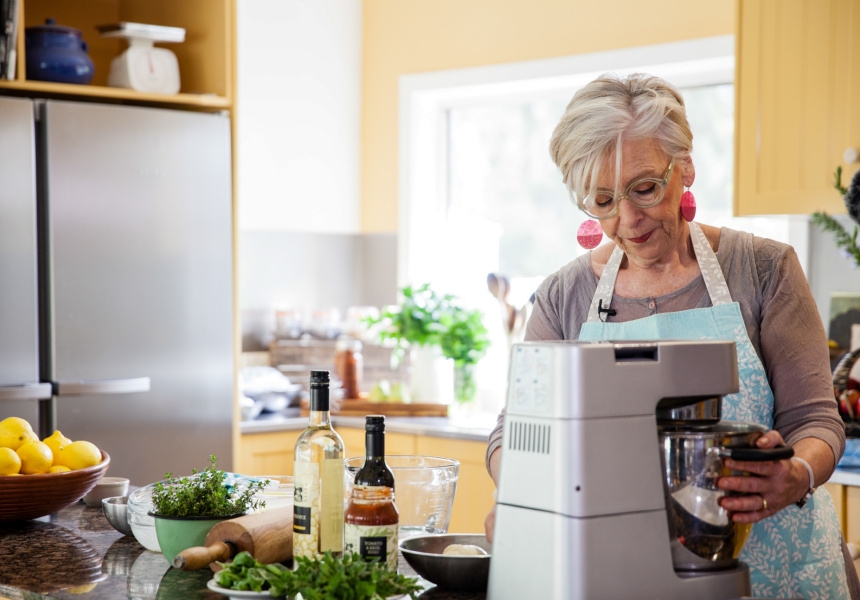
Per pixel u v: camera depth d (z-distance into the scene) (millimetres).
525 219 4258
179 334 3523
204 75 3746
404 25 4395
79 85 3439
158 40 3594
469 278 4281
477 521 3459
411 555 1438
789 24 2900
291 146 4320
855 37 2781
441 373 3951
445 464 1665
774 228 3518
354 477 1473
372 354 4242
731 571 1316
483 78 4121
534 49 3979
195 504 1597
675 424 1350
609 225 1656
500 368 4215
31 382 3234
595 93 1593
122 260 3402
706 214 3750
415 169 4402
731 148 3678
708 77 3684
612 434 1235
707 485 1282
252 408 3840
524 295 4207
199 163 3553
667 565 1264
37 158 3307
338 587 1227
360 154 4582
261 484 1698
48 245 3283
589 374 1223
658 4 3639
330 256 4508
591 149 1571
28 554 1688
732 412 1687
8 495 1842
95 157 3348
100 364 3367
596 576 1219
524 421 1275
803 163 2883
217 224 3598
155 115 3461
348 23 4512
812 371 1653
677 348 1288
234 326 3670
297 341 4199
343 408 3947
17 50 3275
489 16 4113
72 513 2031
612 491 1231
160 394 3488
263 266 4266
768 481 1310
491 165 4363
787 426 1659
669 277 1767
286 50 4289
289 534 1527
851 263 3262
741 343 1694
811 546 1703
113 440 3393
